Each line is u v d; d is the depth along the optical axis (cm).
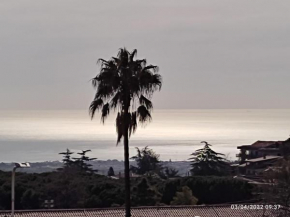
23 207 4953
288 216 3247
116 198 4753
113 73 2567
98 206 4728
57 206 5097
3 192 4966
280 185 3369
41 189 5284
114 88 2569
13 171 2519
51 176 6003
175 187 4803
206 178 4969
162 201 4769
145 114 2608
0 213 2980
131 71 2581
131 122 2603
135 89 2570
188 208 3197
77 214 3011
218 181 4750
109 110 2603
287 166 3522
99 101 2597
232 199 4672
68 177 5900
